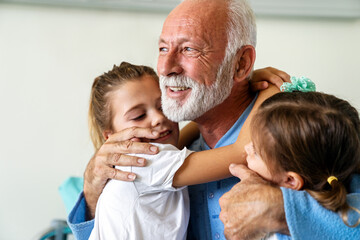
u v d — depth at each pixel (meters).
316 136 0.85
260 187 0.87
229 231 0.89
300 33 3.08
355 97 3.10
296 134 0.86
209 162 1.05
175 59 1.14
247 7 1.21
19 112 2.98
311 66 3.10
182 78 1.13
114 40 3.04
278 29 3.08
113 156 1.06
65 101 3.02
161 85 1.16
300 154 0.86
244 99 1.24
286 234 0.85
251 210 0.85
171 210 1.09
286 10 2.95
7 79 2.97
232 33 1.15
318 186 0.87
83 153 3.03
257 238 0.86
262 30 3.08
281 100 0.93
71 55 3.01
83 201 1.19
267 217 0.83
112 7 2.97
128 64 1.31
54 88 3.00
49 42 2.99
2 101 2.97
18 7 2.95
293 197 0.82
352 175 0.92
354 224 0.78
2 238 2.95
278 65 3.10
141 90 1.20
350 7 2.95
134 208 1.03
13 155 2.98
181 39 1.12
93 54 3.03
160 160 1.04
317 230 0.80
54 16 2.98
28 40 2.97
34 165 2.99
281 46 3.09
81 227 1.14
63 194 2.11
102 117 1.27
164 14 3.06
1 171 2.97
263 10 2.95
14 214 2.97
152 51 3.06
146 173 1.04
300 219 0.80
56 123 3.01
